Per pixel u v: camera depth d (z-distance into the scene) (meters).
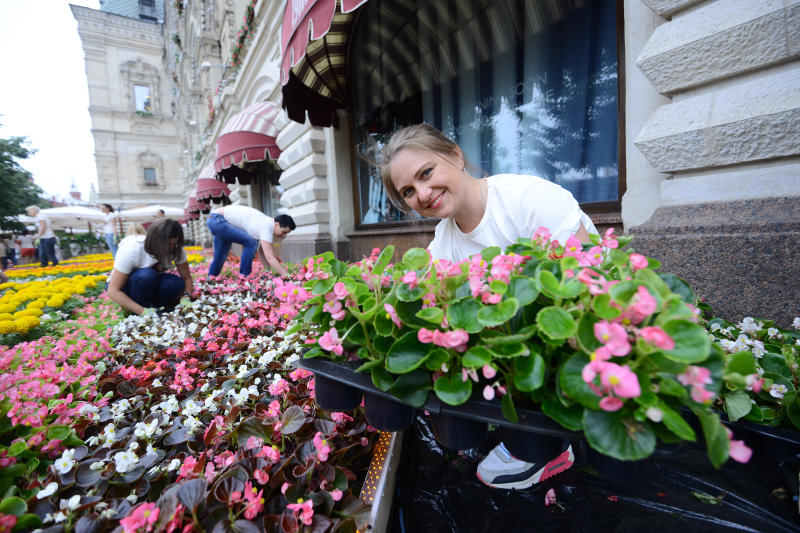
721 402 1.05
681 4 1.94
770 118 1.65
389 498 1.14
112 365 1.99
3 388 1.32
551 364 0.75
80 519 0.81
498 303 0.73
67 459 1.00
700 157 1.90
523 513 1.14
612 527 1.06
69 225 26.80
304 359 1.08
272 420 1.16
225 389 1.51
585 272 0.67
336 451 1.08
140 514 0.75
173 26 27.95
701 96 1.93
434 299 0.81
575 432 0.69
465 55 4.01
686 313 0.58
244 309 2.84
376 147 1.55
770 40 1.65
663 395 0.63
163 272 3.49
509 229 1.42
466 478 1.31
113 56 34.62
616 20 2.70
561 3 3.18
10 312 2.85
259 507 0.85
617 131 2.85
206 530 0.82
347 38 4.66
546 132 3.46
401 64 4.65
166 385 1.67
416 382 0.83
